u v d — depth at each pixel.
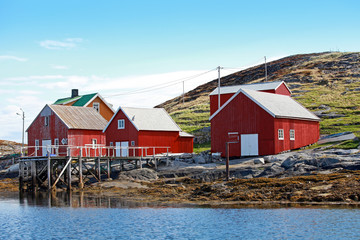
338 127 65.88
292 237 24.06
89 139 64.00
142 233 26.25
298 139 55.19
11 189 51.16
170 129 62.56
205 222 28.17
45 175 51.44
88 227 28.25
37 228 28.47
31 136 66.06
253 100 51.59
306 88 101.94
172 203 35.59
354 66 116.12
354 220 26.59
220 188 38.12
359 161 39.72
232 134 53.09
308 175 38.88
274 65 143.25
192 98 129.12
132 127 59.31
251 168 44.06
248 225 26.91
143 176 49.06
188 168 49.47
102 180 50.56
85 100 75.56
